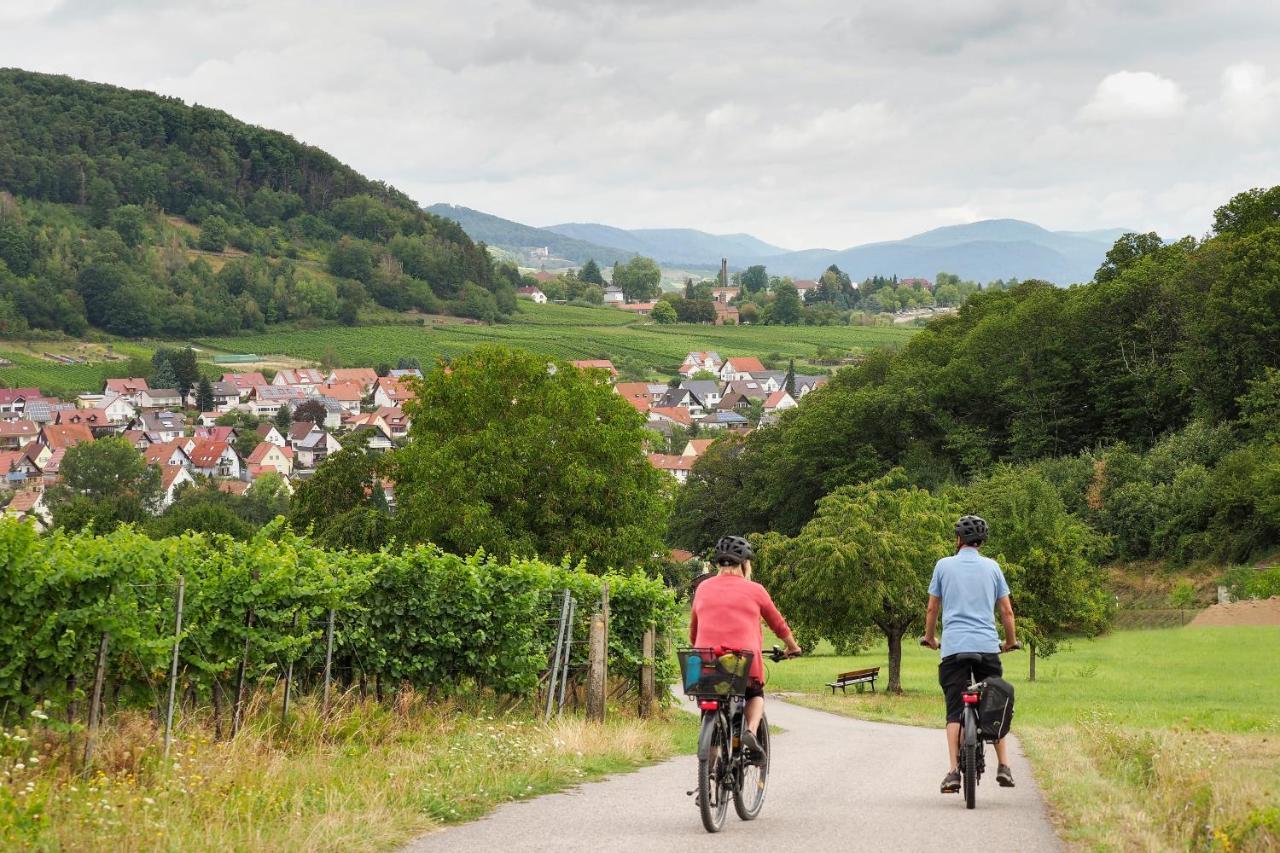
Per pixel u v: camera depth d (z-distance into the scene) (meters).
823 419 99.50
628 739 14.86
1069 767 12.95
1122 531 79.44
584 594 21.56
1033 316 96.81
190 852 7.42
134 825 7.82
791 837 8.61
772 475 100.75
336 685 16.17
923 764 14.80
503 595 18.69
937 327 118.12
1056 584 45.09
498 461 46.41
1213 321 83.88
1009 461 95.31
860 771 13.66
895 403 97.69
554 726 16.11
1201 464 79.88
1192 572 73.12
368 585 16.34
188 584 13.26
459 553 45.75
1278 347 82.88
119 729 11.27
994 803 10.52
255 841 7.71
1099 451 88.12
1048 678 45.69
